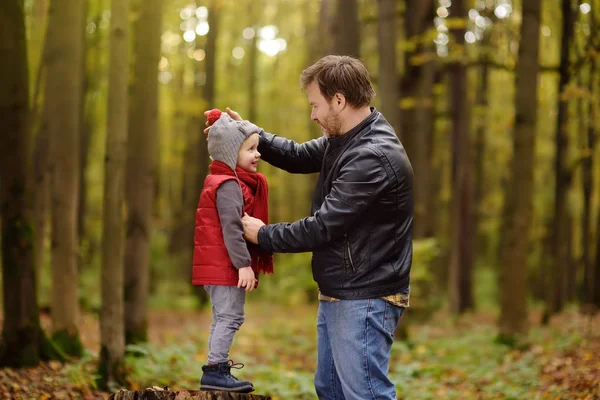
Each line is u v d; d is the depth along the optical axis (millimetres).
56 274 6602
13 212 5512
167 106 14609
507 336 8984
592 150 12070
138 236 7109
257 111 22453
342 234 3021
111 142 5477
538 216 21125
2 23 5262
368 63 15797
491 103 16734
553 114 13680
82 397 5031
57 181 6633
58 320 6582
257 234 3137
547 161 19312
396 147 3088
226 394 3039
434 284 18375
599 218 13031
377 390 3051
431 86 13555
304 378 6875
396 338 9766
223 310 3232
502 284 9141
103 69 12148
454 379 7090
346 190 2975
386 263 3064
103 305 5477
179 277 19734
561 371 6508
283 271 18188
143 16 7199
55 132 6629
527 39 8977
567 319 12188
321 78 3094
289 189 25797
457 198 15422
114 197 5488
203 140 15523
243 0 19109
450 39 12070
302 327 12320
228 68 20500
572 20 9680
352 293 3045
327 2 13789
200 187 15812
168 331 10695
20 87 5379
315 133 18969
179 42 15078
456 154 15234
